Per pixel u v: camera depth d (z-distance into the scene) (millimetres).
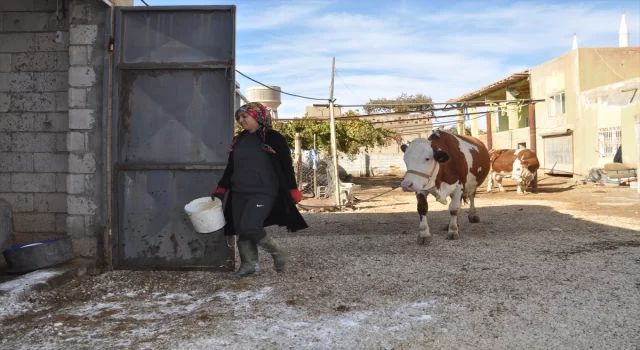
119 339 3641
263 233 5102
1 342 3602
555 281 5004
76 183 5840
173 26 5848
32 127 6156
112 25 5824
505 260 6016
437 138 7172
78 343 3574
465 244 7172
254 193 5059
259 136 5082
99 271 5742
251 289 4984
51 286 4941
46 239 6133
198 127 5848
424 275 5383
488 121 23734
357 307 4336
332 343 3521
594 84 21188
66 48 6105
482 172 8812
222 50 5820
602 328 3705
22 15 6148
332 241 7703
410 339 3574
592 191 16266
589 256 6141
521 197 15266
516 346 3420
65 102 6125
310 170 18203
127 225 5859
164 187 5848
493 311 4141
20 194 6168
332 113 14031
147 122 5848
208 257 5816
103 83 5789
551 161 23797
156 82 5848
